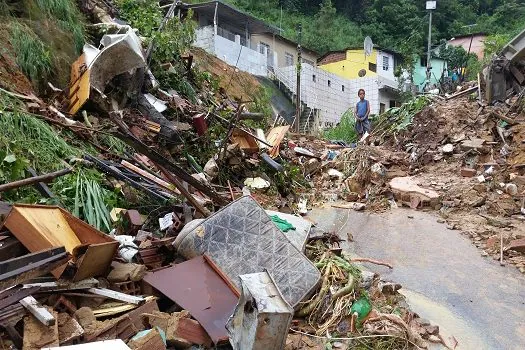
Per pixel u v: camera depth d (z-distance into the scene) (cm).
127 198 511
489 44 1895
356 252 565
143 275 338
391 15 3569
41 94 684
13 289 262
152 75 840
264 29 2200
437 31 3450
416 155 983
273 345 261
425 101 1238
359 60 2764
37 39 712
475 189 788
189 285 340
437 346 360
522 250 563
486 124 1026
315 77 2181
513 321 411
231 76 1416
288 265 375
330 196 829
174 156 708
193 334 296
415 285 475
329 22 3300
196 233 391
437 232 643
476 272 512
